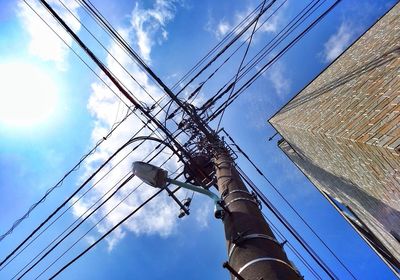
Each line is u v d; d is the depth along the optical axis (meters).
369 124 4.37
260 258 3.09
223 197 4.62
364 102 4.80
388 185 4.56
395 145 3.69
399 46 4.98
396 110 3.89
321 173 9.36
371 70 5.39
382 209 5.79
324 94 7.39
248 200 4.34
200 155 6.59
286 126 9.30
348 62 8.62
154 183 4.56
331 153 6.14
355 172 5.57
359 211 8.63
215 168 5.83
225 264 2.93
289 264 3.14
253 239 3.41
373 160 4.45
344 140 4.93
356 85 5.54
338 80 7.32
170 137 6.01
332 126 5.50
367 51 7.52
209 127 7.31
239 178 5.20
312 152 7.91
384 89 4.40
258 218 3.88
